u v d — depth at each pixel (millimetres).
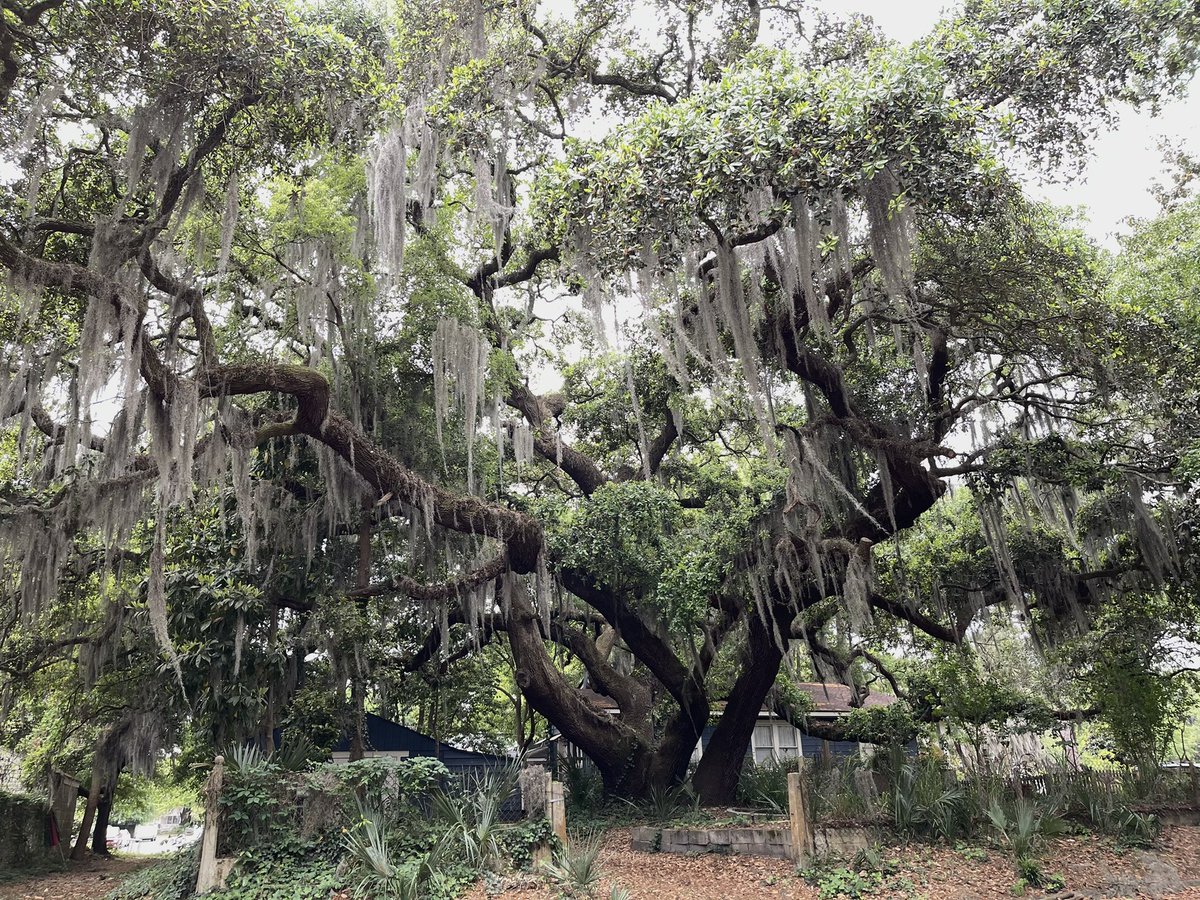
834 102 8977
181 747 16625
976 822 10773
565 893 8500
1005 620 17734
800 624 14891
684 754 15336
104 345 9984
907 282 9633
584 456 17578
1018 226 11547
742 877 10008
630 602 15453
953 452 12461
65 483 12695
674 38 15945
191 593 12734
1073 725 16969
